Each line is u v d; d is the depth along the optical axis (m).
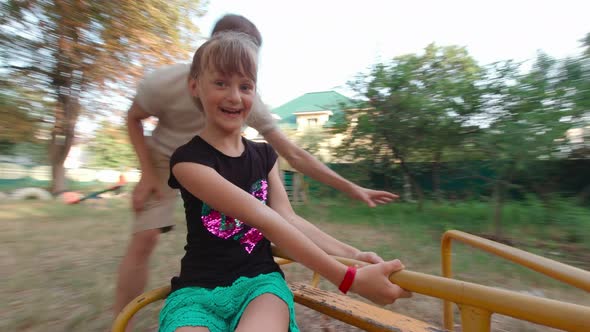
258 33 1.80
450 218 7.79
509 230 6.60
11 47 9.91
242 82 1.45
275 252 1.51
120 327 1.32
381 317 1.45
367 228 6.80
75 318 2.69
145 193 1.96
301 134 11.61
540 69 6.40
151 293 1.43
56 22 9.47
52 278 3.64
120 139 14.59
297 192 11.05
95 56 10.44
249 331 1.13
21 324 2.63
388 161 9.45
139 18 10.20
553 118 6.03
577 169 7.16
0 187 15.65
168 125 2.00
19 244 5.22
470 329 0.93
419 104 7.97
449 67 8.07
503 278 3.89
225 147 1.50
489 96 7.00
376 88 8.49
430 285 0.98
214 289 1.34
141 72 11.05
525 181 7.60
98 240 5.53
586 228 5.95
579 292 3.55
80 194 12.98
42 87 11.27
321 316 2.87
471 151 7.76
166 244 5.04
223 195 1.24
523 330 2.65
